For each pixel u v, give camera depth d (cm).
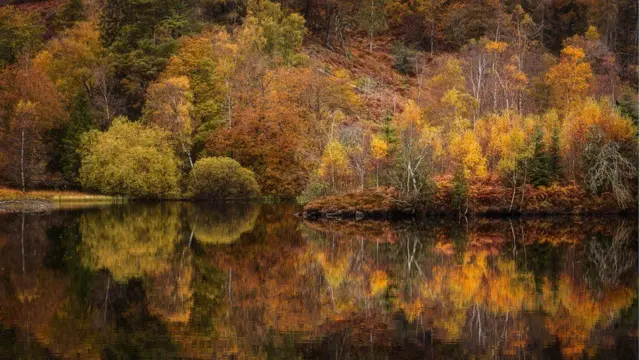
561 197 4356
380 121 6544
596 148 4384
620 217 4284
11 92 5897
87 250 2705
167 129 5909
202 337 1449
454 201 4191
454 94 5981
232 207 5153
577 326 1562
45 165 5697
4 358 1287
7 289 1933
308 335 1477
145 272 2216
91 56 6625
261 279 2117
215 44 6725
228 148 6109
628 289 1980
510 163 4362
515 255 2631
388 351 1366
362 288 1983
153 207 5028
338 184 4638
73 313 1655
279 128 6138
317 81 6341
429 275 2205
